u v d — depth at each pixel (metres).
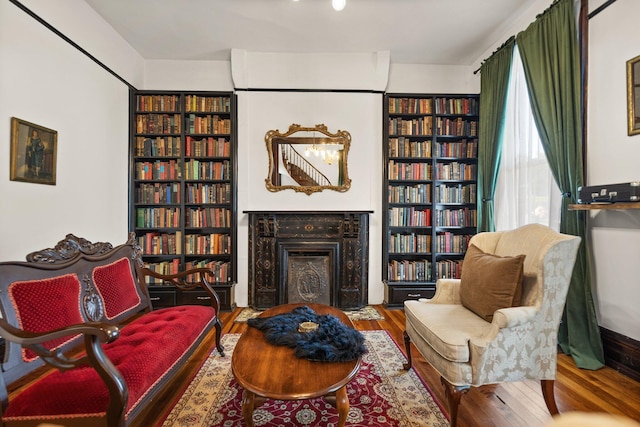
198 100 3.52
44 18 2.22
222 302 3.40
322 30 3.12
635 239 1.95
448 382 1.45
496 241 2.06
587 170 2.25
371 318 3.19
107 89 3.00
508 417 1.59
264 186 3.57
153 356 1.42
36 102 2.17
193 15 2.87
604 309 2.14
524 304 1.59
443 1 2.67
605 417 0.47
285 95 3.58
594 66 2.19
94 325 1.10
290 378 1.23
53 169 2.31
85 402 1.10
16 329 1.17
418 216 3.66
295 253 3.56
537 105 2.54
